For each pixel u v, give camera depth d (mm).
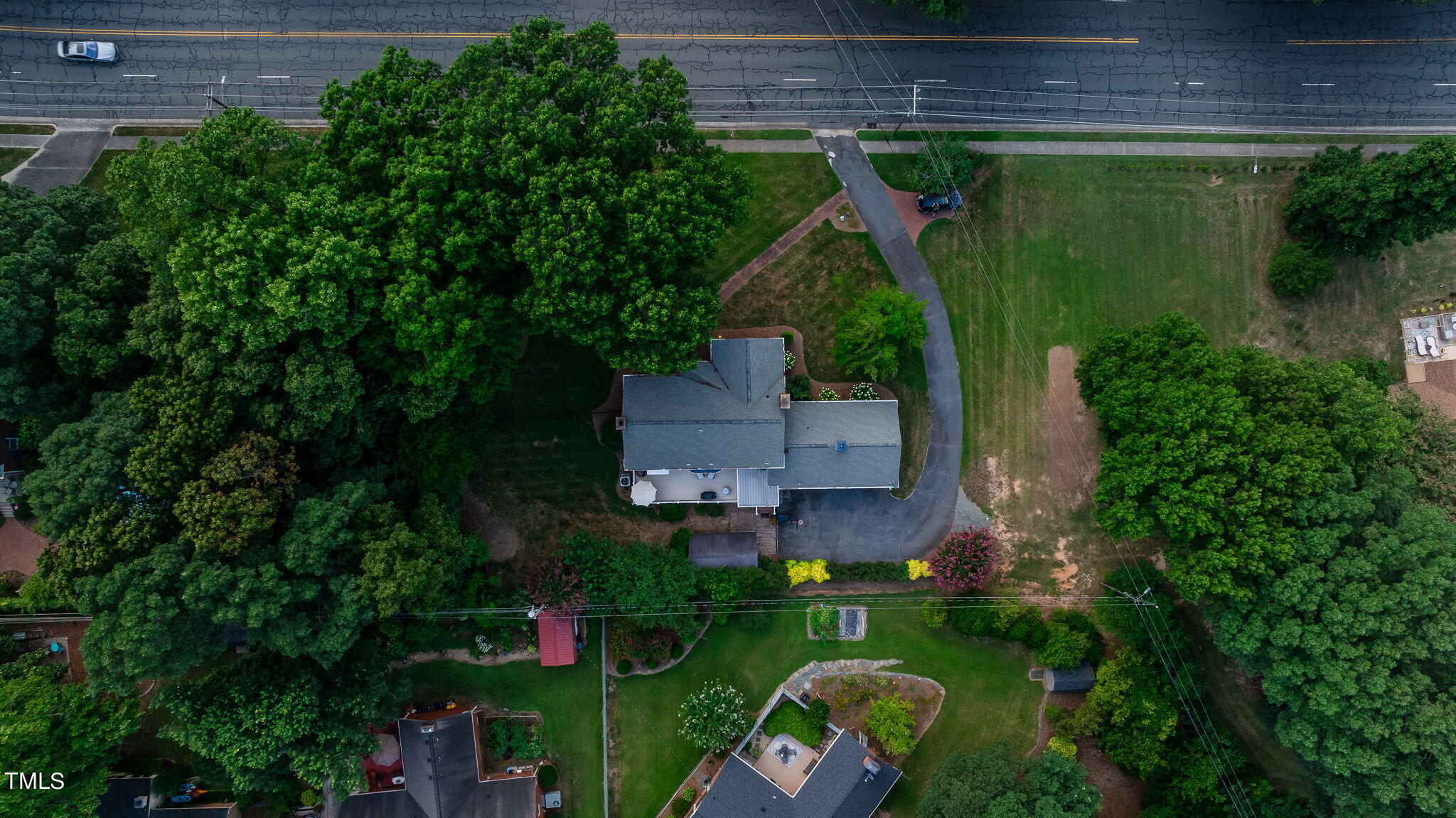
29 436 43938
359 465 47500
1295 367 46594
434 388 42906
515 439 54375
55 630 51250
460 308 41125
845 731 52438
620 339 43844
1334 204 50500
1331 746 43875
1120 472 46594
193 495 39125
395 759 53938
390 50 42656
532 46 42844
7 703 40781
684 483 53281
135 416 40469
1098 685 51594
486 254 41719
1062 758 48188
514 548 54156
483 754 53594
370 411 44719
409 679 50656
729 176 44406
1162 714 50062
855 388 53688
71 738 41875
